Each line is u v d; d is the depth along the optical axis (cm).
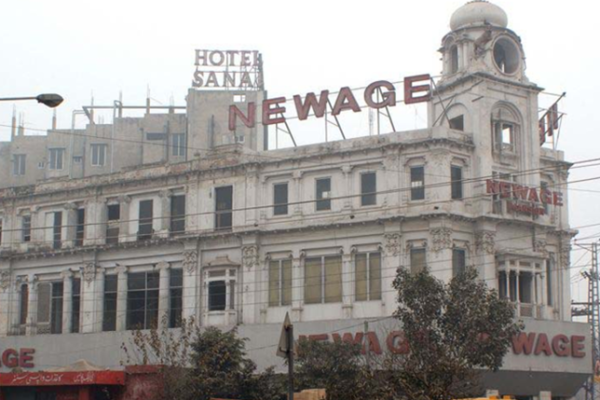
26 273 7419
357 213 6238
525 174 6481
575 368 6184
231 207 6669
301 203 6412
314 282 6306
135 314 6900
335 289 6228
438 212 5912
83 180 7281
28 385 5769
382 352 5612
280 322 6312
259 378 5150
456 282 4769
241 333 6241
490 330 4675
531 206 6328
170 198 6938
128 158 9894
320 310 6238
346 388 3925
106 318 7025
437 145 6066
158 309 6775
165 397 5100
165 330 5794
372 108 6412
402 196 6103
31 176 10369
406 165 6162
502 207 6200
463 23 6550
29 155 10419
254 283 6438
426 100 6250
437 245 5928
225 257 6588
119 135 9975
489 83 6369
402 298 4734
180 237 6712
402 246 6044
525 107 6550
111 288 7050
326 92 6556
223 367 5144
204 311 6556
